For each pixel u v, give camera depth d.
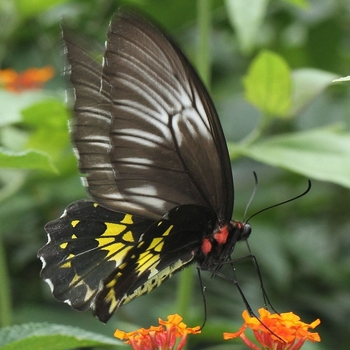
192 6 1.28
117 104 1.04
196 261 1.08
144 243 1.05
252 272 1.27
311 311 1.27
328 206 1.37
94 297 1.05
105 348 1.18
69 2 1.33
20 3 1.24
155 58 1.04
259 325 1.04
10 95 1.20
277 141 1.16
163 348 1.04
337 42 1.40
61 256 1.06
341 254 1.37
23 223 1.26
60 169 1.20
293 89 1.17
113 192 1.05
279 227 1.30
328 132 1.16
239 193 1.28
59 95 1.21
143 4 1.28
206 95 1.06
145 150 1.05
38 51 1.37
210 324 1.17
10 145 1.23
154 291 1.26
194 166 1.07
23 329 1.05
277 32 1.43
